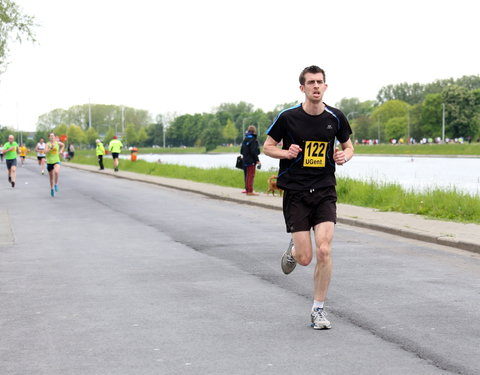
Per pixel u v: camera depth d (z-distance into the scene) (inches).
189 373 218.8
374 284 360.2
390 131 7283.5
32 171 2032.5
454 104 6387.8
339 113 278.5
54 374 220.1
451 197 718.5
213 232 593.0
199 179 1402.6
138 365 228.1
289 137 276.8
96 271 406.3
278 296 334.3
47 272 404.5
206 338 260.2
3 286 363.9
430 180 1437.0
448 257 449.7
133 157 2214.6
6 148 1245.7
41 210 803.4
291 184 277.6
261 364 227.3
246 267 417.4
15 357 238.7
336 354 237.6
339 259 442.0
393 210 732.0
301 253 279.1
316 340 255.9
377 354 237.0
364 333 264.8
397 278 376.5
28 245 518.3
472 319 285.3
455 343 249.6
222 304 317.7
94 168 2201.0
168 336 263.4
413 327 272.7
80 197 1012.5
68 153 3211.1
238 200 920.9
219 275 390.9
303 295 336.5
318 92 270.7
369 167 2292.1
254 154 970.7
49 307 314.3
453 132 6446.9
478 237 508.4
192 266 421.4
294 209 278.2
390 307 307.3
